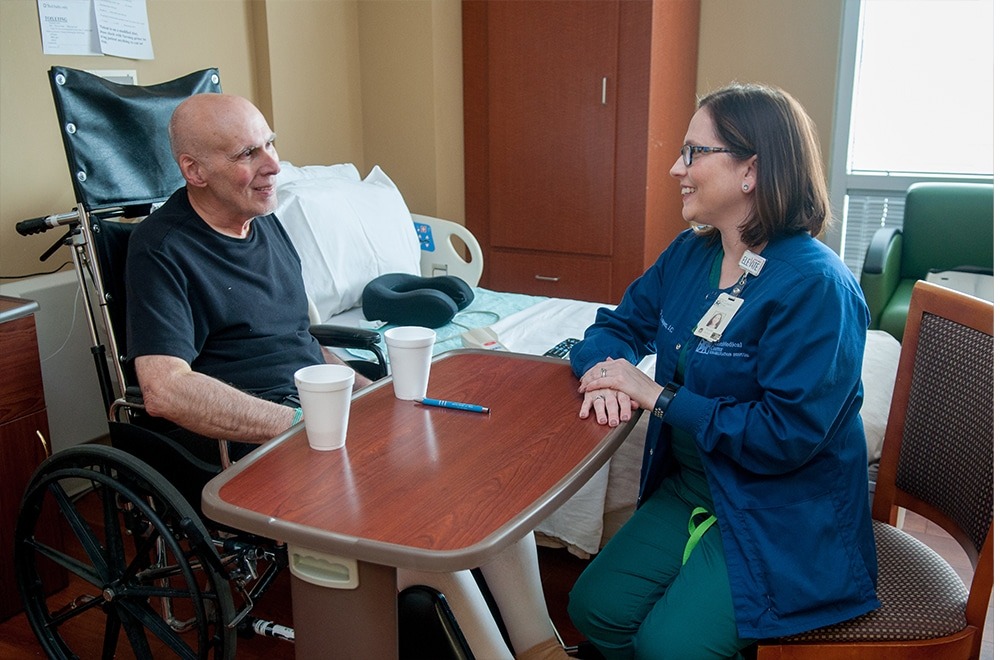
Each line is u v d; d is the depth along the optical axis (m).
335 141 3.87
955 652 1.36
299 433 1.41
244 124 1.86
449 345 2.55
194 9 3.17
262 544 1.77
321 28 3.70
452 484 1.22
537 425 1.45
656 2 3.46
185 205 1.91
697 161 1.48
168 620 1.87
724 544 1.41
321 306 2.81
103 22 2.83
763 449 1.36
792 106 1.45
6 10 2.58
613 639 1.52
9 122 2.63
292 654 2.01
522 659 1.55
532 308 2.92
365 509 1.15
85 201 1.96
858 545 1.42
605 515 2.14
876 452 2.10
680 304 1.62
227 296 1.89
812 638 1.36
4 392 2.03
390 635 1.15
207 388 1.67
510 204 3.97
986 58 3.78
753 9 3.90
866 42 3.94
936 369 1.54
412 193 3.97
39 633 1.84
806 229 1.48
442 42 3.80
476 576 1.58
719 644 1.38
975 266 3.61
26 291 2.50
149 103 2.13
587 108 3.68
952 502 1.49
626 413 1.46
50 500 2.19
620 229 3.75
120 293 1.96
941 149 3.95
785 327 1.38
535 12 3.69
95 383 2.70
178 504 1.53
